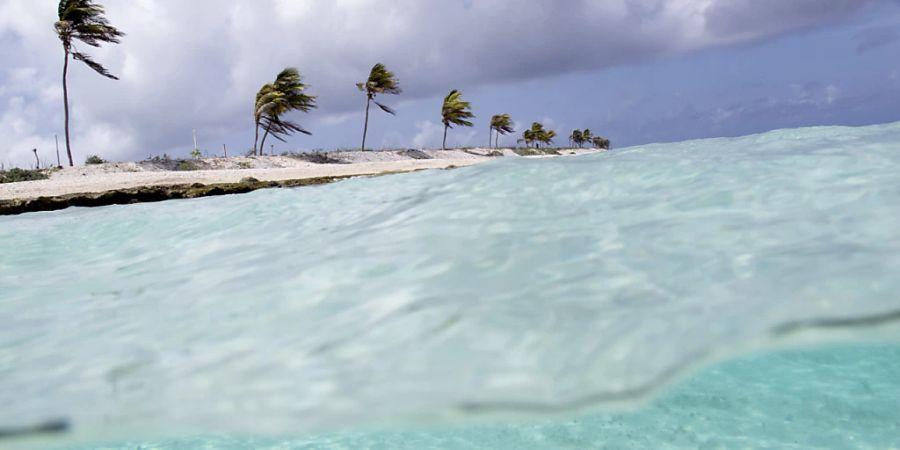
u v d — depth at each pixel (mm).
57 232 5648
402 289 2750
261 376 2121
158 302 3123
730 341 1940
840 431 2553
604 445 2568
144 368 2303
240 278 3344
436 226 3645
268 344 2387
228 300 2967
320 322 2527
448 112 43438
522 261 2885
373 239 3625
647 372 1846
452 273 2855
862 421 2607
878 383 2902
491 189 4297
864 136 4840
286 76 33656
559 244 3053
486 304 2455
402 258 3168
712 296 2264
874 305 2025
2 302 3404
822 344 1879
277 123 33344
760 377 3062
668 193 3666
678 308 2211
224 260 3889
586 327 2162
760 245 2684
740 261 2545
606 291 2441
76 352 2529
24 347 2646
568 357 1983
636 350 1973
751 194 3416
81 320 2986
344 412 1832
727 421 2688
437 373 1985
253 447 2689
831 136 4992
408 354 2139
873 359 3164
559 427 2768
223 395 2023
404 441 2709
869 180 3385
